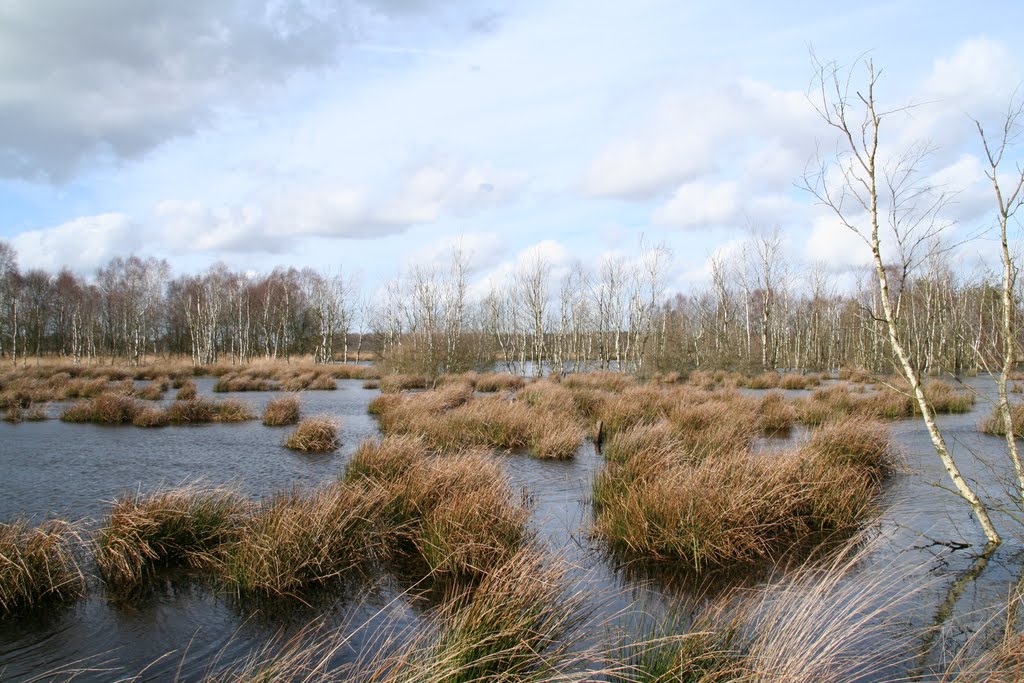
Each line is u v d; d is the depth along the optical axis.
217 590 5.85
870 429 10.94
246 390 28.14
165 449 13.17
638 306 42.94
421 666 3.81
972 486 9.41
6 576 5.39
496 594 4.52
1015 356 5.98
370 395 26.89
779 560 6.57
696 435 11.87
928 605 5.43
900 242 6.29
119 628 5.13
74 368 35.38
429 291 38.66
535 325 42.06
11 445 13.52
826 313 50.56
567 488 9.61
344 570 6.29
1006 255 5.48
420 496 7.66
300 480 10.34
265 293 61.84
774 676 3.54
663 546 6.71
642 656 4.19
